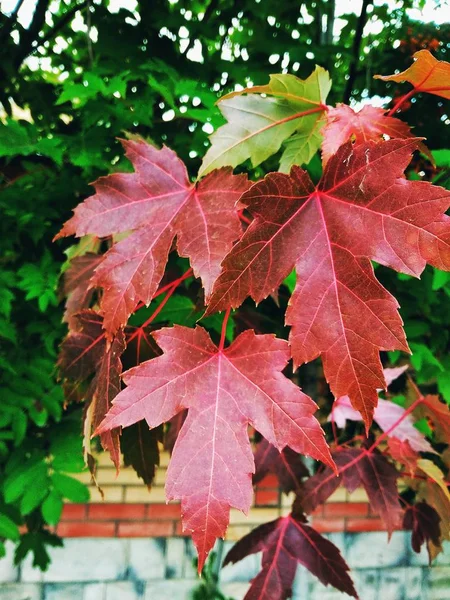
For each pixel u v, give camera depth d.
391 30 0.67
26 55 0.65
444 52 0.63
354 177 0.22
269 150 0.30
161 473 0.82
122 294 0.26
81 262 0.42
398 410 0.45
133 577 0.81
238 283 0.22
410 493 0.61
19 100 0.63
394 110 0.27
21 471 0.49
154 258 0.26
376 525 0.88
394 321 0.21
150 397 0.24
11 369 0.50
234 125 0.30
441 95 0.26
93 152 0.47
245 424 0.23
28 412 0.52
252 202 0.22
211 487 0.22
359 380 0.21
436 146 0.54
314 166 0.44
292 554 0.42
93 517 0.80
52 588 0.79
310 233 0.23
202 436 0.23
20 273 0.51
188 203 0.27
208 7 0.63
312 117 0.30
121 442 0.33
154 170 0.28
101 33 0.55
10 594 0.78
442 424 0.44
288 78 0.28
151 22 0.56
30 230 0.52
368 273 0.21
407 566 0.90
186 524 0.22
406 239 0.21
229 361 0.24
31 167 0.52
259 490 0.83
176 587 0.82
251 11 0.62
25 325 0.54
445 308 0.53
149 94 0.49
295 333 0.22
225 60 0.56
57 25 0.65
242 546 0.43
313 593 0.86
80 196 0.53
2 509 0.51
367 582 0.88
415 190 0.21
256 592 0.41
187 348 0.24
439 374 0.54
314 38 0.66
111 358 0.27
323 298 0.22
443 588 0.91
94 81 0.45
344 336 0.21
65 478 0.49
